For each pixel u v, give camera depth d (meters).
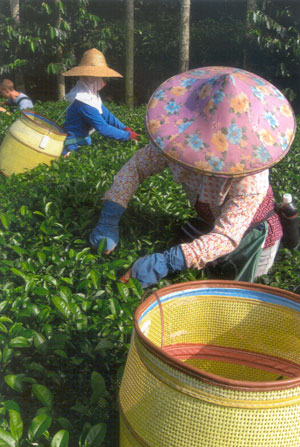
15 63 16.59
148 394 1.74
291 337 2.23
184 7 13.73
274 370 2.33
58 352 2.45
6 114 8.95
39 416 1.99
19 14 17.77
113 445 2.37
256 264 3.29
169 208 4.54
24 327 2.81
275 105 2.97
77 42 19.25
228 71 3.17
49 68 16.55
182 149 2.77
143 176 3.62
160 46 20.44
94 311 2.91
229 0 20.47
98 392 2.29
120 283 2.82
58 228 4.03
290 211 3.45
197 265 2.86
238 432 1.62
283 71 17.38
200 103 2.86
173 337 2.29
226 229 2.87
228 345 2.36
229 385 1.58
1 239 3.65
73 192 4.65
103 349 2.50
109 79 19.78
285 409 1.62
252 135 2.78
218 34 20.05
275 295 2.22
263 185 2.95
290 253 4.16
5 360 2.38
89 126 7.04
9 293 3.03
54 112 10.24
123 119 9.93
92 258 3.36
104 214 3.57
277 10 17.39
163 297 2.14
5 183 5.31
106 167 5.74
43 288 2.87
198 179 3.25
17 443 1.89
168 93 3.01
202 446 1.65
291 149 7.46
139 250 3.88
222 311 2.29
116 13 20.81
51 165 6.03
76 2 17.98
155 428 1.72
